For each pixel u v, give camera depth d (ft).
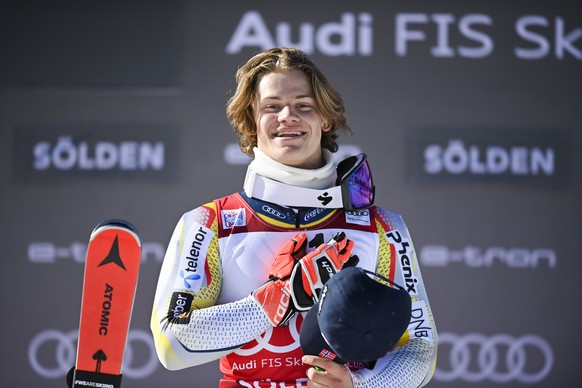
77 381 25.04
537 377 61.77
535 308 61.93
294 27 62.18
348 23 62.18
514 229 61.98
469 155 62.13
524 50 62.49
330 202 27.40
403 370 26.14
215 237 27.17
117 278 25.16
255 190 27.68
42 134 61.72
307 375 25.72
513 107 62.28
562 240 62.13
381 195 61.87
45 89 61.72
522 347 61.82
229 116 29.43
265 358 26.45
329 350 25.02
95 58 61.93
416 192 61.98
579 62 62.49
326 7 62.18
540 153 62.28
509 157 62.18
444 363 61.46
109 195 61.62
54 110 61.82
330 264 25.34
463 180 62.03
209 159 61.82
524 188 62.13
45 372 61.31
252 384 26.55
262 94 27.68
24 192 61.72
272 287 25.61
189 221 27.50
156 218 61.57
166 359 25.81
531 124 62.34
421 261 61.77
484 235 61.93
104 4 61.98
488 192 62.08
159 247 61.52
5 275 61.46
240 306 25.70
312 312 24.99
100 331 25.11
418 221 61.93
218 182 61.77
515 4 62.49
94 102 61.93
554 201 62.18
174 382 60.54
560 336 61.93
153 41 62.03
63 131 61.72
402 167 62.03
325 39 62.18
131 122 61.82
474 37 62.39
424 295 27.94
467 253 61.87
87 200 61.62
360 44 62.18
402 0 62.23
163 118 61.93
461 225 61.93
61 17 61.82
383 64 62.18
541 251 62.08
